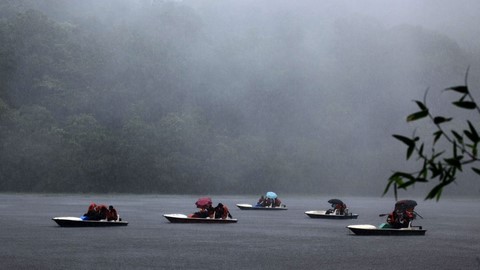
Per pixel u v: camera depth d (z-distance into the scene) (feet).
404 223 197.47
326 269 118.73
